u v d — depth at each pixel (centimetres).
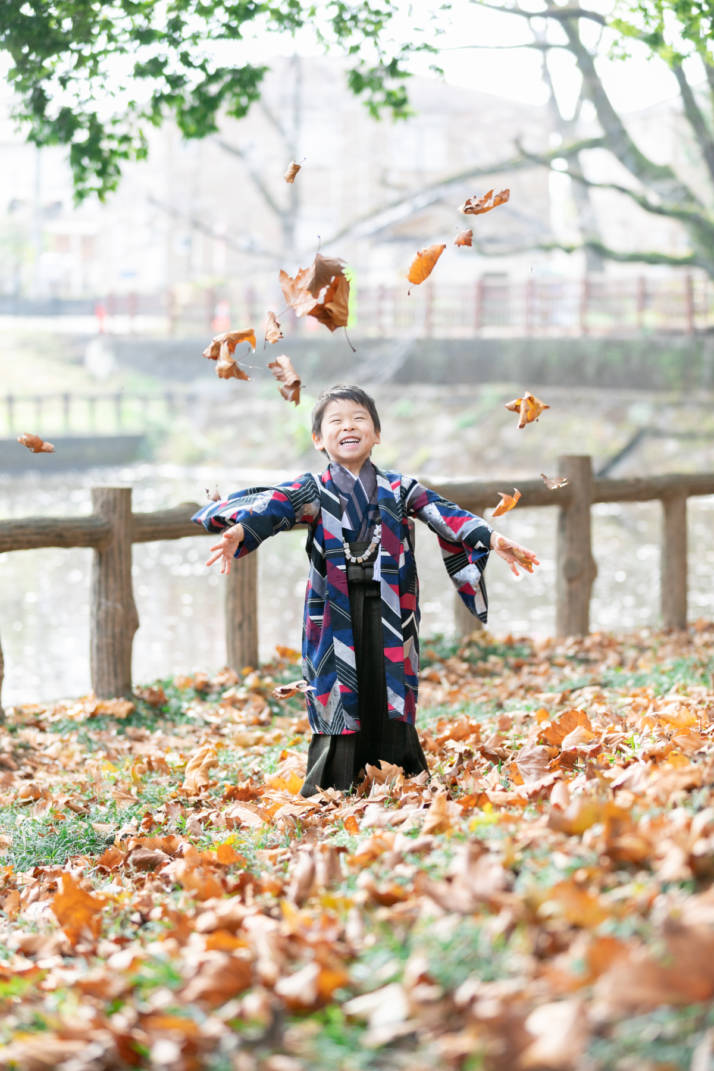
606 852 293
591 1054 210
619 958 229
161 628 1466
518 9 1930
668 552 1077
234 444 4212
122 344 5019
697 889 265
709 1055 202
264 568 2055
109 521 816
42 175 5681
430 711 749
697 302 4150
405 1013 237
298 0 1209
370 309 4966
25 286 5784
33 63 1122
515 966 245
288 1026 246
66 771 674
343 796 488
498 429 3691
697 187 3791
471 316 4812
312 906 333
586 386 3819
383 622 495
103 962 333
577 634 1012
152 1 1115
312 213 5047
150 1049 245
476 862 299
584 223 3634
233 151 4472
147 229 5547
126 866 467
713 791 340
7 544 761
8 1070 249
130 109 1162
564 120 3575
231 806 526
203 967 283
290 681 870
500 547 484
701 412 3453
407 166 4969
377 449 3788
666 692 698
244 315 4941
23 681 1160
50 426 4459
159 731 769
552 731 525
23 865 484
